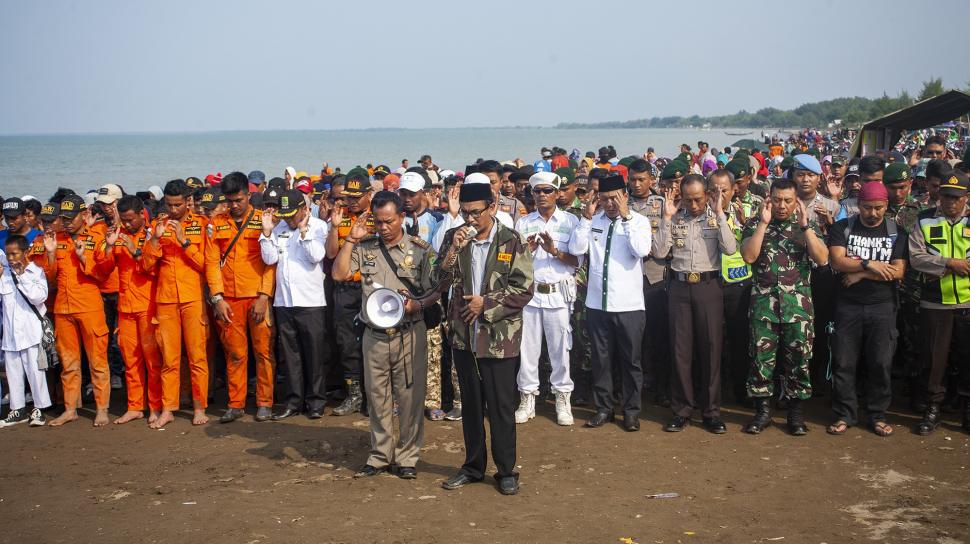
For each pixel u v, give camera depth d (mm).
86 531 5516
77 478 6688
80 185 40844
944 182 7145
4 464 7074
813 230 7270
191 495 6195
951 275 7113
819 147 45094
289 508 5863
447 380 8539
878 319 7301
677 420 7703
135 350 8359
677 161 10039
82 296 8234
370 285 6492
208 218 8219
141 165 66688
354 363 8422
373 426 6594
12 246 8133
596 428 7871
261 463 6977
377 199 6414
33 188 38938
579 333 8695
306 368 8367
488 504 5926
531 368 8047
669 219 7754
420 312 6531
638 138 154125
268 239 7871
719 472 6547
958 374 7477
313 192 12531
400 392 6484
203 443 7590
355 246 6562
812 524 5461
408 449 6574
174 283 8047
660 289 8469
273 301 8344
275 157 82625
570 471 6656
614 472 6605
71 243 8305
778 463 6723
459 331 6238
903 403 8352
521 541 5227
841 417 7543
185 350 8773
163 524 5602
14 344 8242
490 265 6168
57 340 8344
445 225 8422
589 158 19578
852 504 5812
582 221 7910
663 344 8570
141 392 8445
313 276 8109
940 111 18953
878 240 7262
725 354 9242
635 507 5824
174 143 192625
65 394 8438
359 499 6047
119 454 7324
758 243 7289
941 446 7012
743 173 9016
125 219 8062
